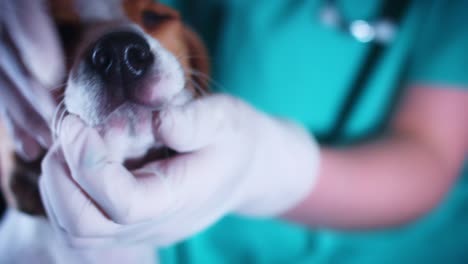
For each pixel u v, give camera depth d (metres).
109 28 0.46
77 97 0.43
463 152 0.77
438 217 0.99
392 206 0.71
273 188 0.61
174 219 0.48
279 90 0.85
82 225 0.43
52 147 0.43
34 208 0.54
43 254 0.61
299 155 0.63
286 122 0.69
